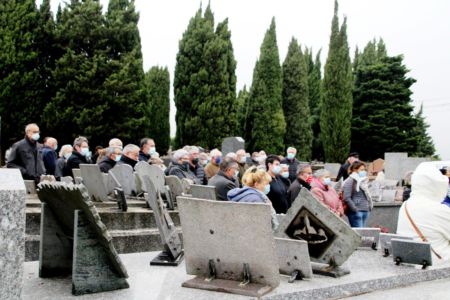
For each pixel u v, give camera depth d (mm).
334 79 38906
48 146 9906
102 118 28641
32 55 27750
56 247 4059
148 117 32438
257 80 39500
